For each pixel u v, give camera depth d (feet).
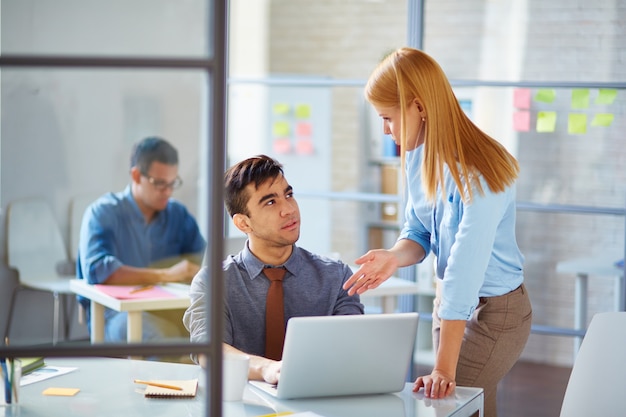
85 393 6.87
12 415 6.30
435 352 8.76
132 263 14.23
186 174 21.75
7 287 17.56
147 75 21.47
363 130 20.59
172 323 13.78
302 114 21.54
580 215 14.25
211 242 4.30
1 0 20.10
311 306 7.97
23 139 20.03
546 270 14.58
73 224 18.69
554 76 14.19
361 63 21.65
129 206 14.35
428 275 15.65
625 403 7.48
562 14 14.03
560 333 14.55
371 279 7.97
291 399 6.68
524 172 14.46
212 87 4.19
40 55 4.07
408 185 8.30
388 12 21.31
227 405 6.52
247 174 7.73
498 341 8.07
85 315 14.05
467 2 14.98
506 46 14.67
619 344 7.60
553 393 14.87
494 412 8.45
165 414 6.33
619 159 13.76
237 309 7.84
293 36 22.54
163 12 21.68
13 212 17.67
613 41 13.66
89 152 20.83
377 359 6.70
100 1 20.88
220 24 4.16
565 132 14.11
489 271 7.98
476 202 7.16
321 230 20.76
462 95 14.96
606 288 14.17
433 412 6.37
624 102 13.67
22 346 4.28
